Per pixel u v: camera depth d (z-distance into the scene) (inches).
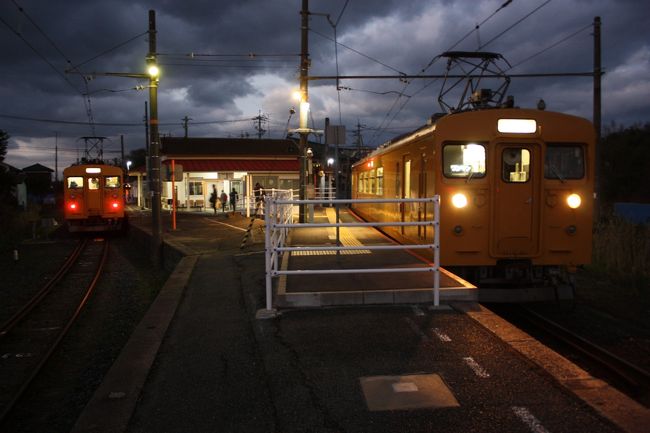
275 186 1529.3
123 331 365.1
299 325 248.7
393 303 278.1
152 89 672.4
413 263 373.7
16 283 564.1
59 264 709.3
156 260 679.1
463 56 509.4
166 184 1562.5
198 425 157.6
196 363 209.6
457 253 331.6
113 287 547.2
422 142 373.1
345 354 209.0
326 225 272.2
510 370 189.6
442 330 234.8
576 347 261.3
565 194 330.3
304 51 671.1
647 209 829.2
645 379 219.3
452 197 330.3
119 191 1038.4
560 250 330.3
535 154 330.3
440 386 177.2
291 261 392.2
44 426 209.8
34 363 301.3
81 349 329.4
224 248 612.4
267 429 153.7
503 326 238.7
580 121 331.6
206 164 1560.0
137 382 190.1
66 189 1018.1
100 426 157.0
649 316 329.4
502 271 336.8
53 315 422.9
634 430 145.3
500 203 330.0
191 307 311.4
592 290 403.2
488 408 160.9
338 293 276.8
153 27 665.0
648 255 449.7
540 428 148.1
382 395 171.9
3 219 1074.1
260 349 219.9
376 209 665.0
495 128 328.5
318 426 154.0
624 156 1493.6
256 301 318.3
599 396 167.2
